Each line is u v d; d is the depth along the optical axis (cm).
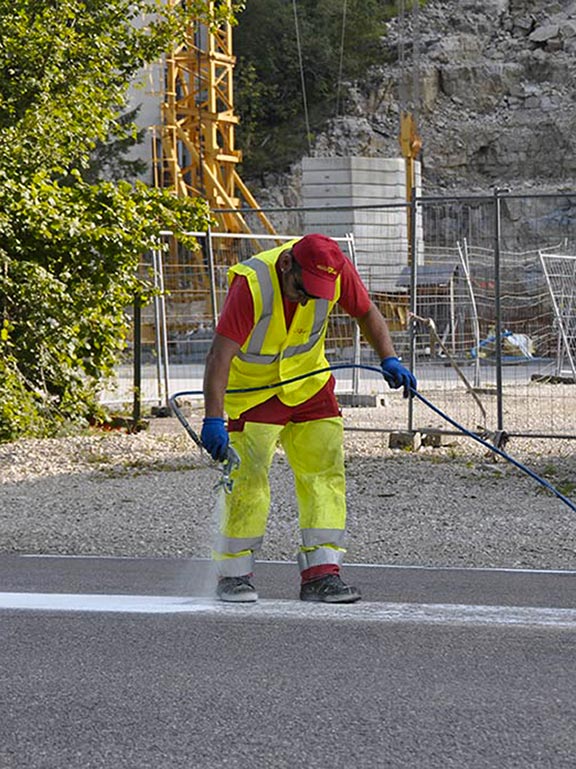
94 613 1096
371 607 1110
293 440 1130
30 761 726
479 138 11275
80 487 1977
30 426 2605
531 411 3206
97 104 3027
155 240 2697
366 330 1118
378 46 12331
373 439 2611
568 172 11069
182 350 3903
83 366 2769
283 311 1059
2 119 2855
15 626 1052
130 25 3150
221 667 916
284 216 10856
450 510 1723
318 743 749
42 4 2958
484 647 970
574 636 1004
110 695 850
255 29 12312
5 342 2559
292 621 1056
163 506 1784
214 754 733
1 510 1759
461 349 4144
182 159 10025
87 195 2694
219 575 1143
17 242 2547
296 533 1577
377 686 865
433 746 741
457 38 11762
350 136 11650
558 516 1670
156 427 2958
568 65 11475
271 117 12056
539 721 787
